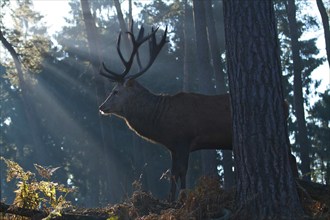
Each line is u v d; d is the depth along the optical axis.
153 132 13.80
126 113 13.96
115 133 41.84
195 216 9.02
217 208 9.11
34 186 9.31
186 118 13.58
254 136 8.73
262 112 8.73
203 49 27.78
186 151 13.60
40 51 38.47
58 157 46.22
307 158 31.22
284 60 44.69
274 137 8.70
